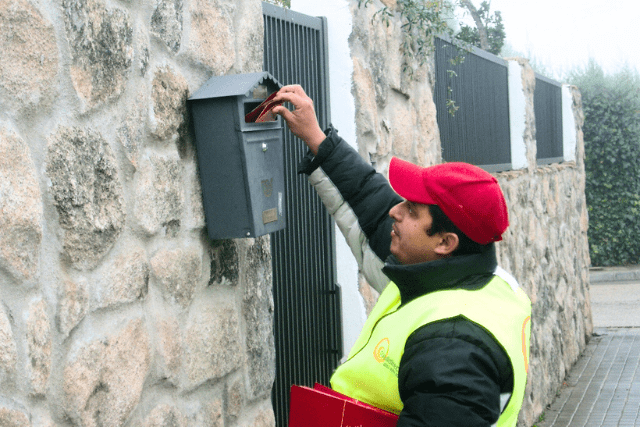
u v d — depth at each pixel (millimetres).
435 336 1587
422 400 1519
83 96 1859
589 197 15828
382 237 2529
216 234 2395
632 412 7176
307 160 2641
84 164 1869
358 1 3996
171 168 2254
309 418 1791
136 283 2086
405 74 4617
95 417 1890
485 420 1502
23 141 1672
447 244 1801
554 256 8672
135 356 2076
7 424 1579
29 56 1686
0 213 1588
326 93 3930
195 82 2406
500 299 1731
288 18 3537
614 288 14391
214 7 2531
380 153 4188
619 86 15188
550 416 7242
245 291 2715
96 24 1915
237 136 2289
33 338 1677
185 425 2328
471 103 6570
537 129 9133
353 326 4012
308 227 3748
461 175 1756
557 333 8336
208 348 2447
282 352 3449
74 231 1823
